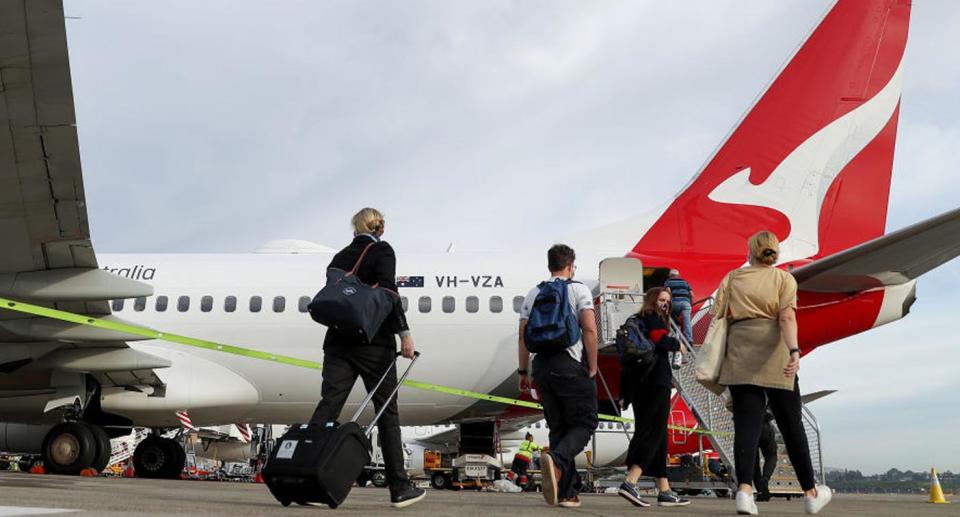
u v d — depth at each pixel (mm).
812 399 22312
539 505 6910
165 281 15594
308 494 5406
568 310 6277
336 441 5359
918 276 13250
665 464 7727
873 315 14617
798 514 6621
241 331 15172
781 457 13344
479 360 14984
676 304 11828
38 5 8094
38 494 5961
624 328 7473
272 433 30828
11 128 9484
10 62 8648
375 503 6957
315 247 17406
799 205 16109
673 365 10117
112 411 14906
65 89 9047
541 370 6406
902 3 16688
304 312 15211
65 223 11078
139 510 4758
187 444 35625
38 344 12969
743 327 6121
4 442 16688
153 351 14945
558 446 6320
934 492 13062
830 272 13148
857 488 51219
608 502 9281
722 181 16359
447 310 15062
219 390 15023
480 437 18781
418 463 36469
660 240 16062
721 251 15930
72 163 10062
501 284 15273
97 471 14023
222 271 15734
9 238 11281
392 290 5781
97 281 11852
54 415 14742
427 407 15398
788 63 16641
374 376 5852
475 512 5711
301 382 15133
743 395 6164
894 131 16375
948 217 11062
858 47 16562
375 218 6051
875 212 16125
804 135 16359
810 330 14586
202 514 4598
